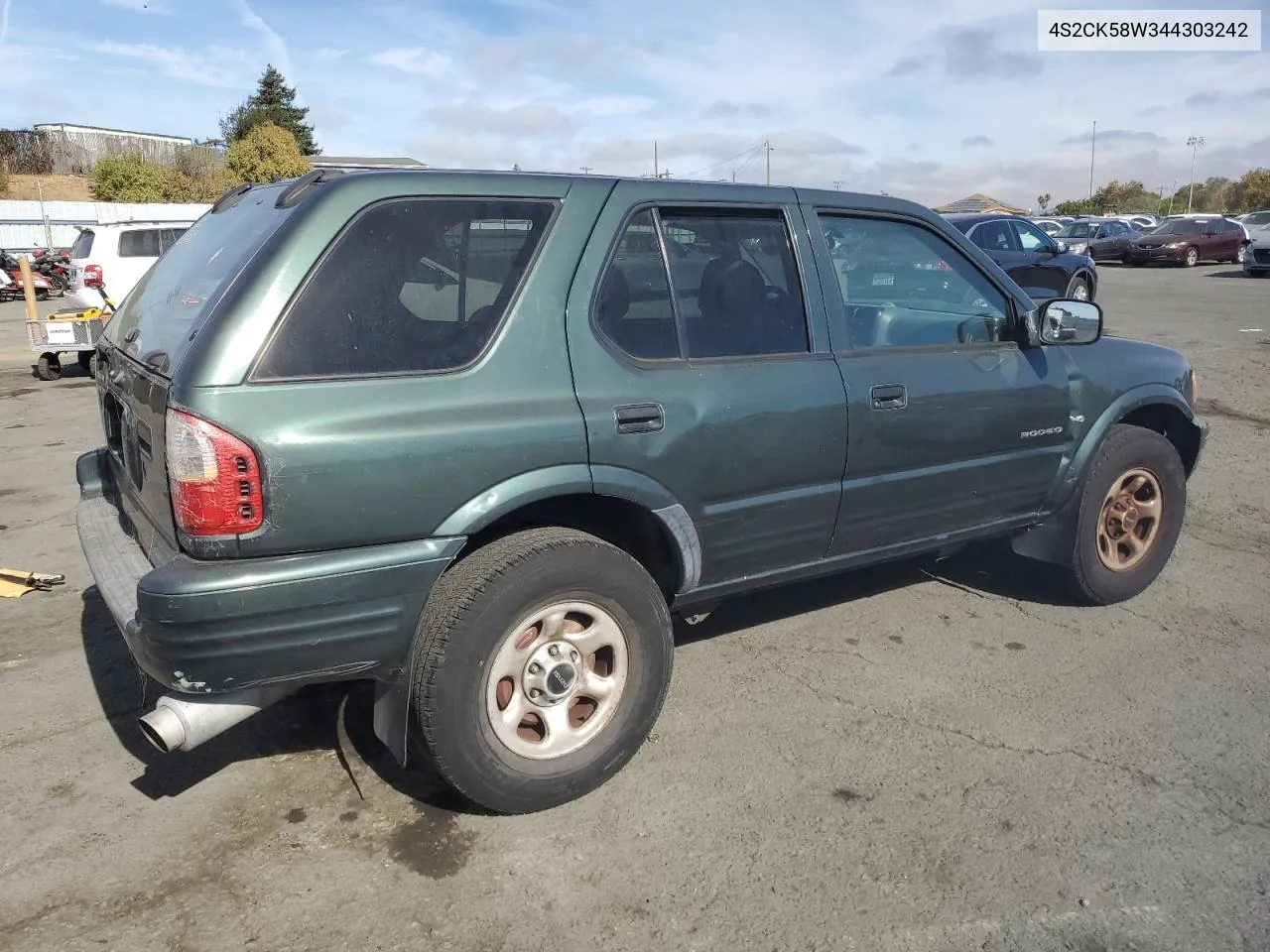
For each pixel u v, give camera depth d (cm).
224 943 245
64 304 2380
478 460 273
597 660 309
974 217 1636
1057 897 262
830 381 346
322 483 253
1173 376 464
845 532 365
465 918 254
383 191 276
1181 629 435
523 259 293
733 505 329
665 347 317
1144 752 333
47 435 859
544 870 272
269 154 4684
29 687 379
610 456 296
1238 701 368
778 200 350
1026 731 346
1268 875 271
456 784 282
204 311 266
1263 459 735
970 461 391
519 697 290
